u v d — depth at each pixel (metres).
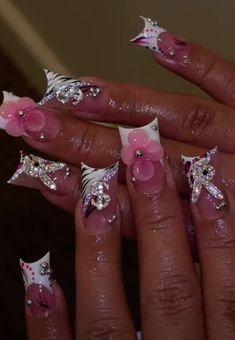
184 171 0.14
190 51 0.16
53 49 0.24
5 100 0.14
